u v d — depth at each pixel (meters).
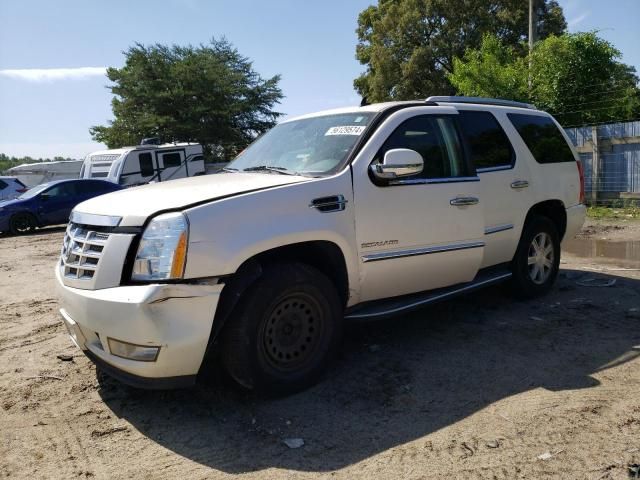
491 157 5.04
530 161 5.41
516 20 30.20
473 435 3.08
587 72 16.06
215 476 2.82
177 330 3.11
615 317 5.04
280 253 3.70
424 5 30.86
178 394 3.73
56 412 3.56
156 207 3.30
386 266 4.03
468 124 4.95
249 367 3.42
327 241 3.72
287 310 3.58
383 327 4.94
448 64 31.16
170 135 32.31
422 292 4.44
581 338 4.52
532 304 5.50
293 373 3.62
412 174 3.98
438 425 3.21
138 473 2.87
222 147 34.41
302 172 4.05
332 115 4.68
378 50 32.25
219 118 32.88
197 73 32.34
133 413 3.51
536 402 3.43
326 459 2.93
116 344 3.23
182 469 2.89
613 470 2.69
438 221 4.30
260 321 3.44
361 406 3.49
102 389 3.88
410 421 3.28
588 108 16.05
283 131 4.94
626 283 6.28
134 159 17.42
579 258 7.98
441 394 3.61
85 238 3.45
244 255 3.31
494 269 5.22
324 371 3.80
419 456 2.90
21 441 3.22
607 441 2.95
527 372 3.89
